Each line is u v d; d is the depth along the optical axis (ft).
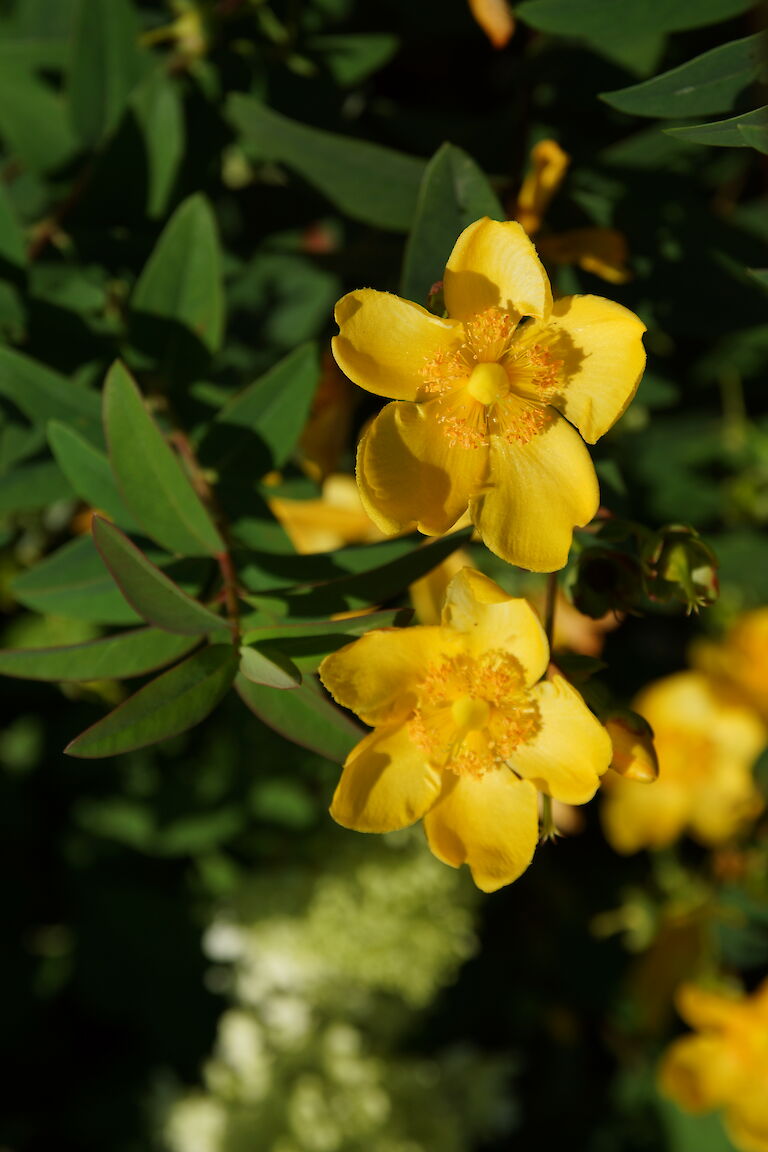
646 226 1.78
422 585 1.78
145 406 1.58
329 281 1.91
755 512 2.13
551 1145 2.83
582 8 1.65
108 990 2.64
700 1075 2.22
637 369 1.53
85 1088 2.76
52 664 1.55
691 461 2.14
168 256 1.70
